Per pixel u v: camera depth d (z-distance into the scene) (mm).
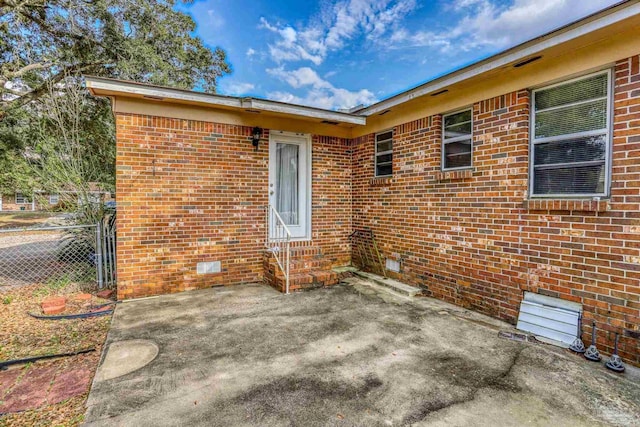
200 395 2625
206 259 5793
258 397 2602
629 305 3186
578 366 3135
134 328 4008
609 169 3385
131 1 9438
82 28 9047
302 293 5539
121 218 5156
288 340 3686
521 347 3533
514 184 4180
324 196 7109
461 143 4977
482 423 2301
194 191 5664
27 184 7340
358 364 3148
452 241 5012
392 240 6207
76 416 2350
